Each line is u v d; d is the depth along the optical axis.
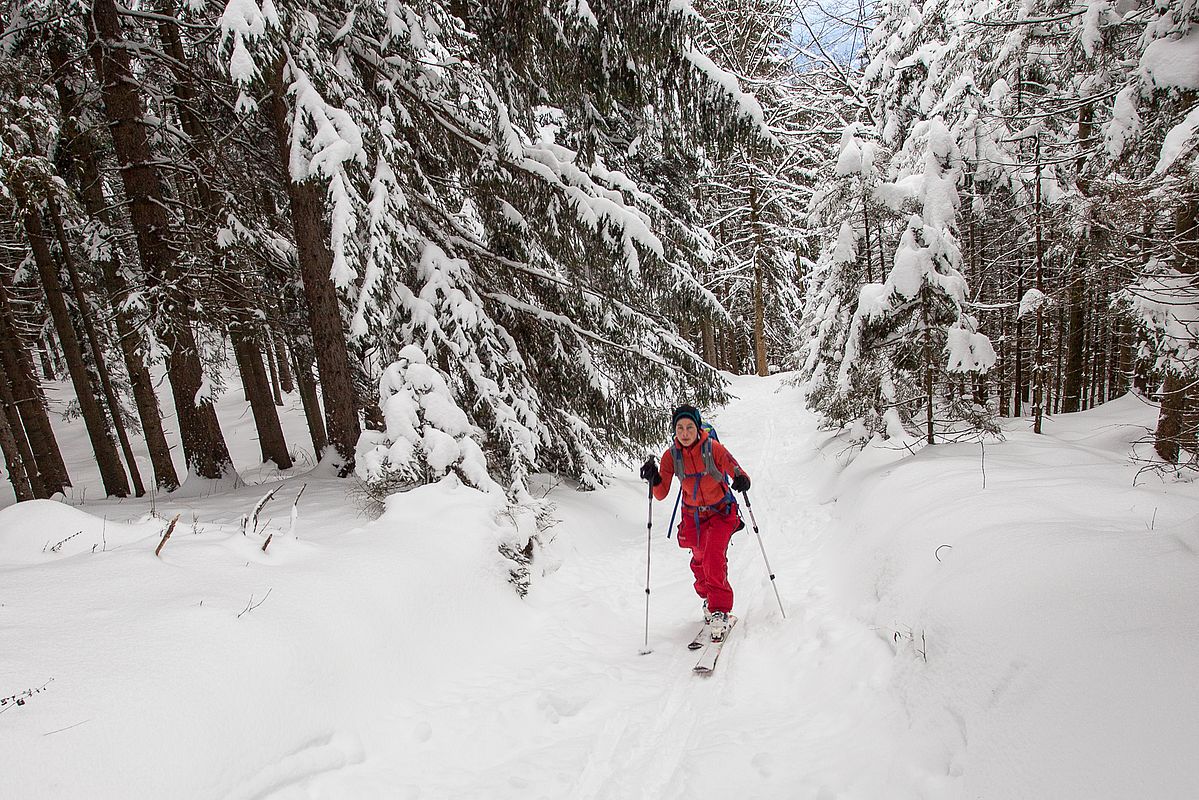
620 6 6.18
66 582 3.27
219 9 6.10
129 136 8.60
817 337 11.09
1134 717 1.92
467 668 4.01
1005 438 6.70
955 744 2.43
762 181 21.33
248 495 7.92
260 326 10.98
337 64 6.06
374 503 5.84
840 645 3.73
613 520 7.80
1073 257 7.27
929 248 6.45
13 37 8.35
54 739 2.18
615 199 6.91
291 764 2.73
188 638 2.89
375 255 5.36
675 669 4.02
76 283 10.95
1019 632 2.62
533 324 8.00
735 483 4.69
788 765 2.76
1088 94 7.95
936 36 11.49
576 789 2.81
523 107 7.18
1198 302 5.57
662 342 8.53
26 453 11.76
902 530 4.53
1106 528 3.22
